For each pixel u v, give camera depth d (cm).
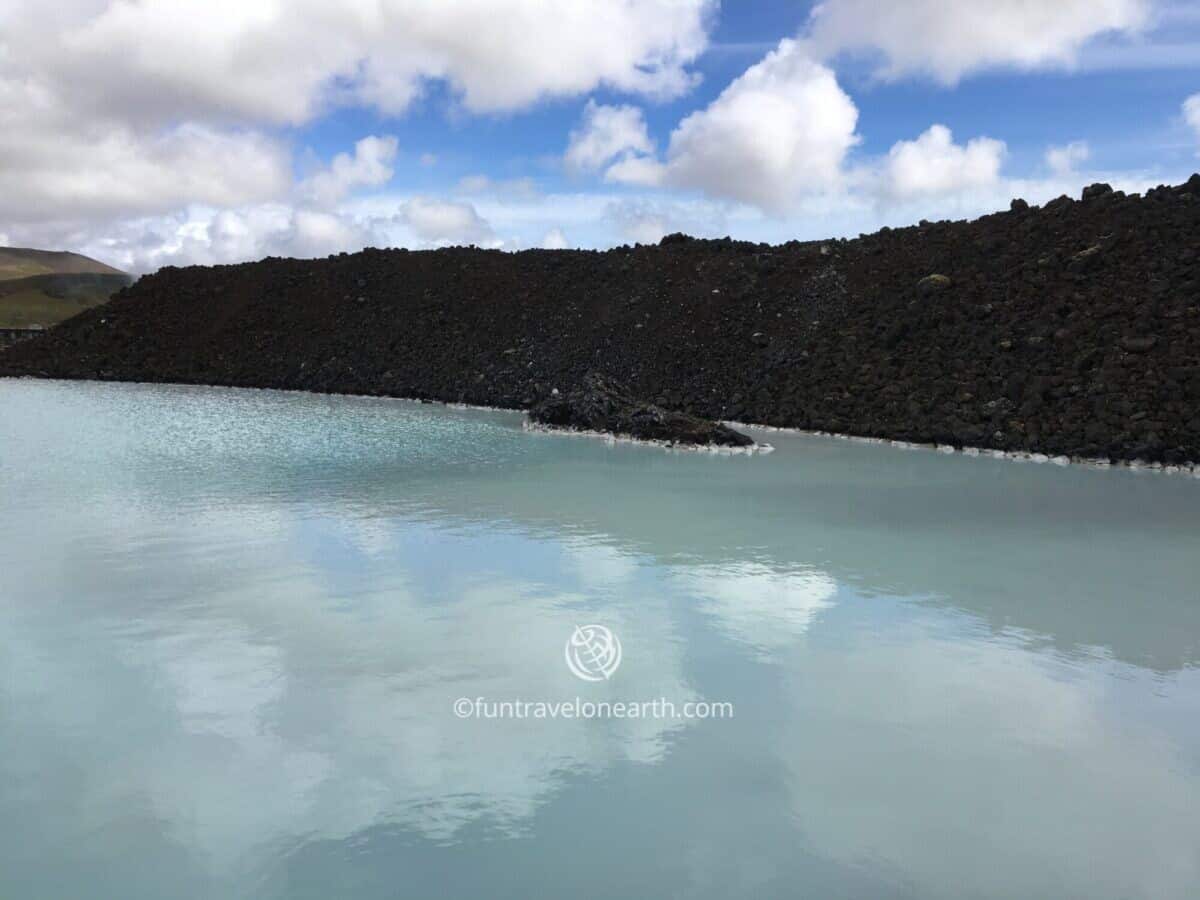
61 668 658
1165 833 464
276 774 508
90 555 970
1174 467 1761
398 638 728
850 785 509
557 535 1109
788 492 1454
